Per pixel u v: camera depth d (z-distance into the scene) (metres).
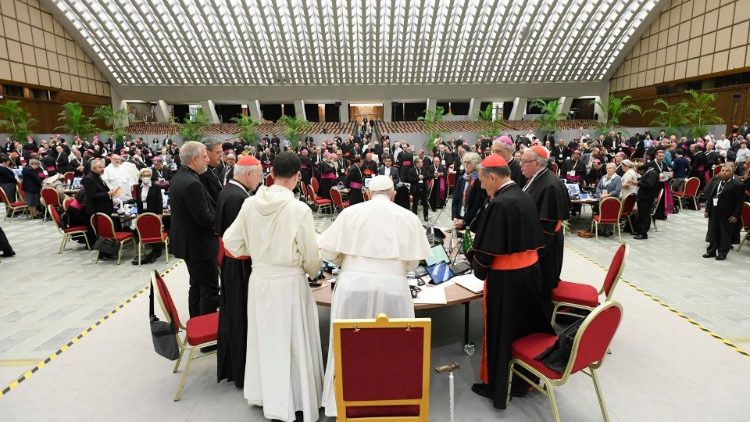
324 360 2.96
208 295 3.37
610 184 7.00
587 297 3.10
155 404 2.62
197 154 3.17
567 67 27.42
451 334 3.48
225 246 2.40
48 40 22.05
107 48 24.67
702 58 20.19
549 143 15.05
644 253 5.89
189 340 2.66
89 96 25.48
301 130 22.25
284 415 2.33
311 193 9.20
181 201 3.14
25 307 4.22
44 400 2.67
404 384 1.85
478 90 29.34
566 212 3.17
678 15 21.75
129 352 3.27
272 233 2.23
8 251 6.05
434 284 2.97
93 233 6.49
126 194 7.18
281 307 2.28
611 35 25.03
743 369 2.93
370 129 23.48
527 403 2.60
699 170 9.49
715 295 4.31
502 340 2.45
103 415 2.52
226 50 25.25
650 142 13.39
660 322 3.68
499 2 22.19
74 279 5.07
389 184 2.30
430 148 20.06
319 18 22.23
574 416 2.46
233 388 2.78
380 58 26.45
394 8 21.72
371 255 2.18
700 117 17.89
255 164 2.86
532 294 2.52
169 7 21.42
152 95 28.50
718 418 2.42
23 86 20.38
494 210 2.38
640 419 2.42
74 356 3.22
